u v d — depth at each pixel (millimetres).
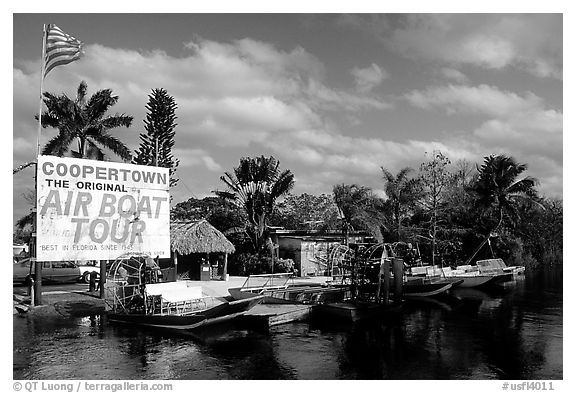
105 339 15711
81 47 21188
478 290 29859
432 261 39312
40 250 19250
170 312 18719
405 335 16953
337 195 37156
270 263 32875
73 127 30234
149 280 19969
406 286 25484
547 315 21016
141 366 13109
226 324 17953
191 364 13328
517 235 46219
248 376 12422
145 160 36781
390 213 40000
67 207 19828
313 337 16469
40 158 19359
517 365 13477
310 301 21969
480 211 42312
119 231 20953
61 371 12609
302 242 34062
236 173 36031
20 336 15945
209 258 33219
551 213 50594
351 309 18984
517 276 37688
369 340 16141
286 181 35469
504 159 41625
